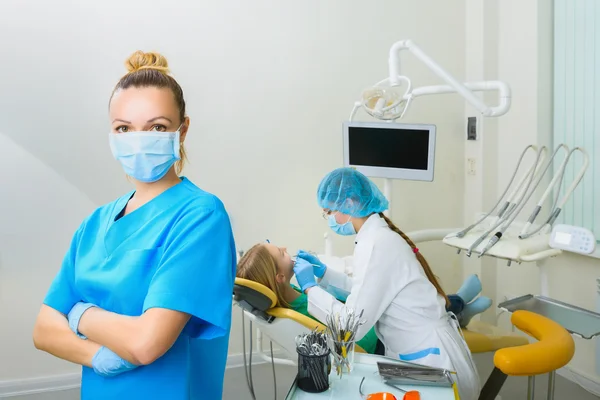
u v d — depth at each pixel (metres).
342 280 2.16
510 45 2.92
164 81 1.09
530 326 1.77
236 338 2.92
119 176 2.64
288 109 2.85
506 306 2.06
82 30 2.53
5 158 2.50
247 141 2.81
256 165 2.84
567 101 2.69
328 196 1.85
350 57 2.92
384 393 1.21
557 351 1.60
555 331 1.70
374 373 1.37
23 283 2.58
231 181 2.81
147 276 1.07
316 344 1.31
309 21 2.83
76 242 1.18
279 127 2.85
